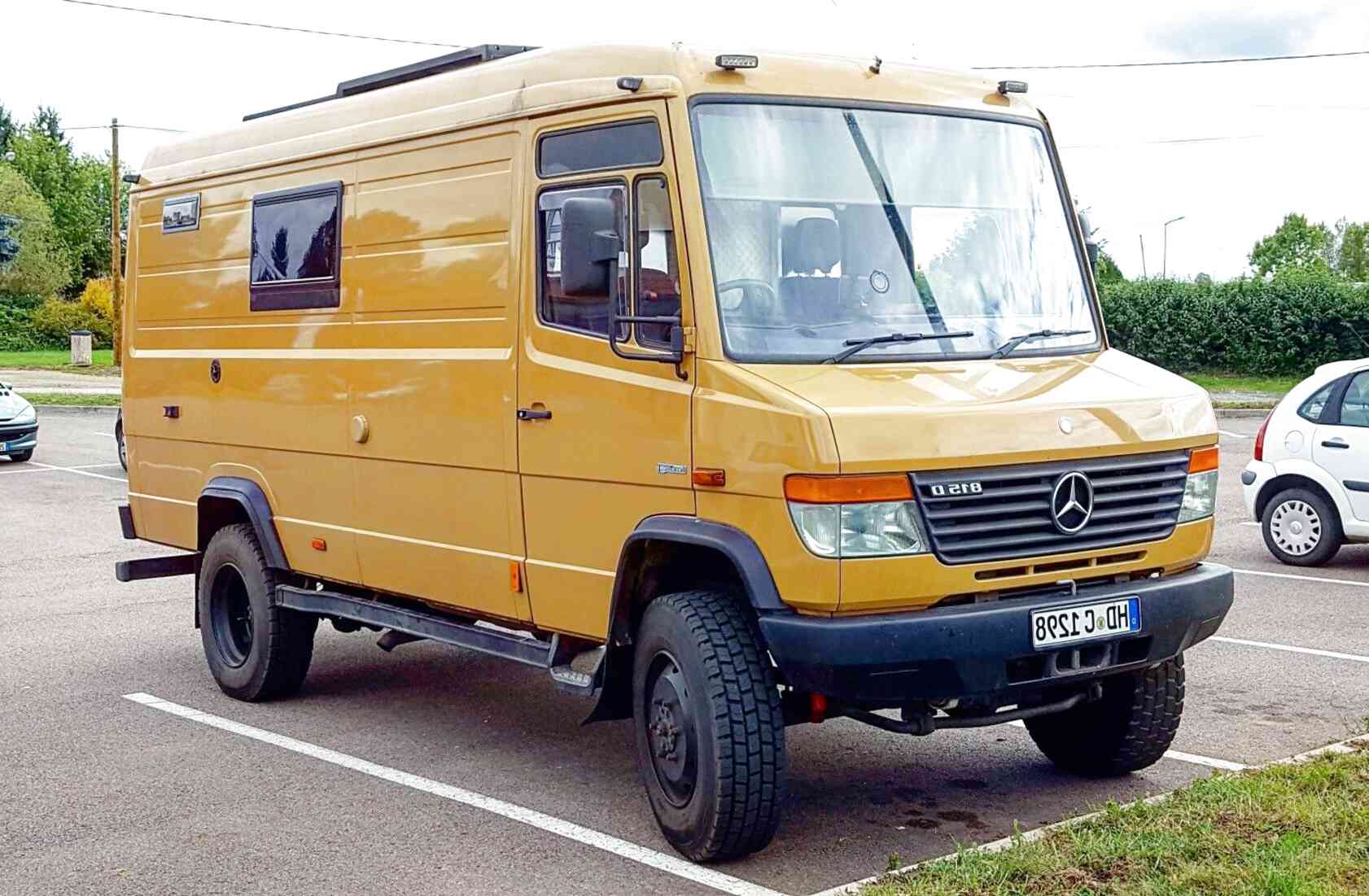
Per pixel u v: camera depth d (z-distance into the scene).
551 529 6.20
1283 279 42.62
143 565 8.88
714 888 5.31
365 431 7.27
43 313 69.12
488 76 6.66
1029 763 6.90
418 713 8.05
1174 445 5.79
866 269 5.82
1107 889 4.80
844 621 5.07
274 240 7.96
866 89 6.10
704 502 5.46
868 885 4.99
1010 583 5.32
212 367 8.46
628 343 5.77
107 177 94.88
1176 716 6.37
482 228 6.57
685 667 5.45
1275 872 4.79
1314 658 8.96
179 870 5.59
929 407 5.22
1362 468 11.84
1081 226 6.52
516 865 5.59
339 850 5.79
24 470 21.20
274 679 8.16
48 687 8.69
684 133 5.59
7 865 5.66
